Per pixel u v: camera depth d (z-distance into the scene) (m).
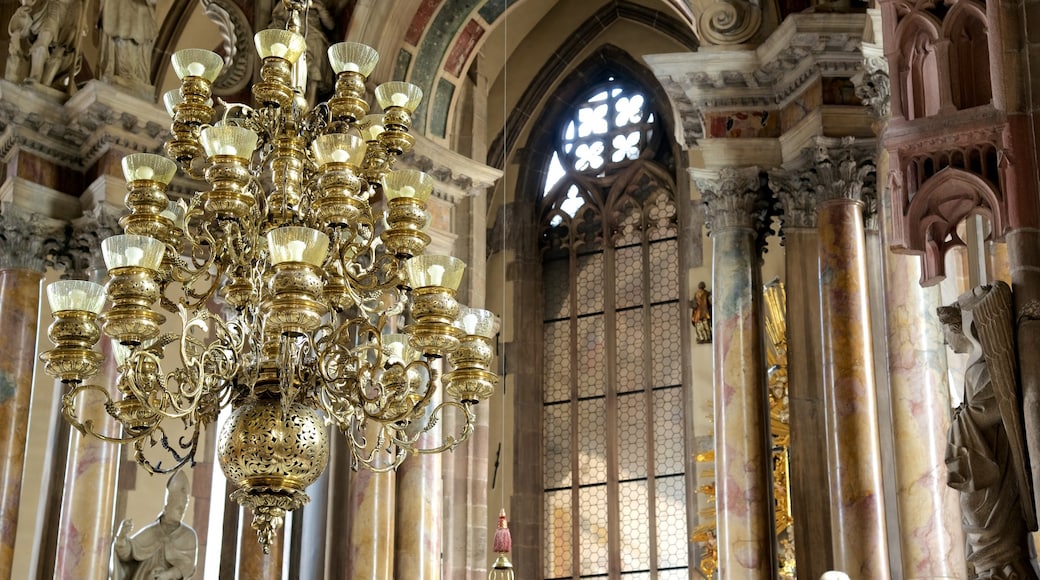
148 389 9.24
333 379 9.39
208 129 9.39
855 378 12.12
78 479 14.78
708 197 13.65
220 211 9.35
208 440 18.41
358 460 9.55
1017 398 7.24
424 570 15.35
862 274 12.52
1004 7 7.72
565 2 21.47
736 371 13.00
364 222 10.23
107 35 15.94
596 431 20.09
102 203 15.53
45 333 18.02
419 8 16.67
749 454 12.73
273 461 9.12
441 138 16.77
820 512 12.93
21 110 15.63
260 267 9.96
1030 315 7.21
